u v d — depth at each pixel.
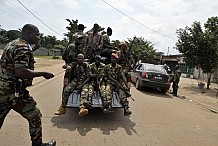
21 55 3.01
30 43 3.39
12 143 4.18
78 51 6.73
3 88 3.06
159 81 12.43
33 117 3.42
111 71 6.45
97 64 6.38
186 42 16.92
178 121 6.82
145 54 35.44
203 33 16.59
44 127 5.19
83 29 7.54
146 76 12.49
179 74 12.98
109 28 8.20
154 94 12.30
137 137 5.03
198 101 11.91
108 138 4.81
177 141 5.05
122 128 5.56
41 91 9.77
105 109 5.72
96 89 6.25
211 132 6.05
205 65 16.64
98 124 5.70
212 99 13.05
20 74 3.00
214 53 16.42
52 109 6.83
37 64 26.89
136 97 10.51
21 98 3.26
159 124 6.25
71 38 7.43
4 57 3.11
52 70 20.88
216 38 16.42
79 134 4.92
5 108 3.18
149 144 4.69
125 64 6.76
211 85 20.77
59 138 4.61
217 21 17.64
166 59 37.25
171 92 14.19
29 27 3.33
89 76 6.13
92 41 7.66
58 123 5.55
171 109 8.58
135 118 6.61
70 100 5.98
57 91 10.04
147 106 8.61
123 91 6.22
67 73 6.03
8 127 4.96
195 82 23.06
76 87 6.07
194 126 6.46
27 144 4.16
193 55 16.78
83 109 5.37
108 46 7.93
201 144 5.03
